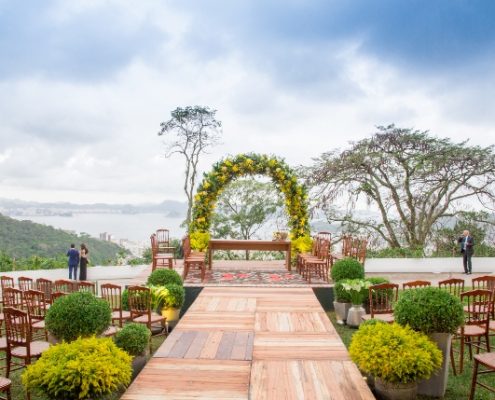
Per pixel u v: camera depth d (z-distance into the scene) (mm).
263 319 6895
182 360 5047
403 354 4469
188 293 9898
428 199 18719
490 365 4461
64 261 16516
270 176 13109
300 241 12539
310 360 5039
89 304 5453
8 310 5219
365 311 8328
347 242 11914
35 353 5219
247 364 4930
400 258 15984
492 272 15750
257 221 19875
